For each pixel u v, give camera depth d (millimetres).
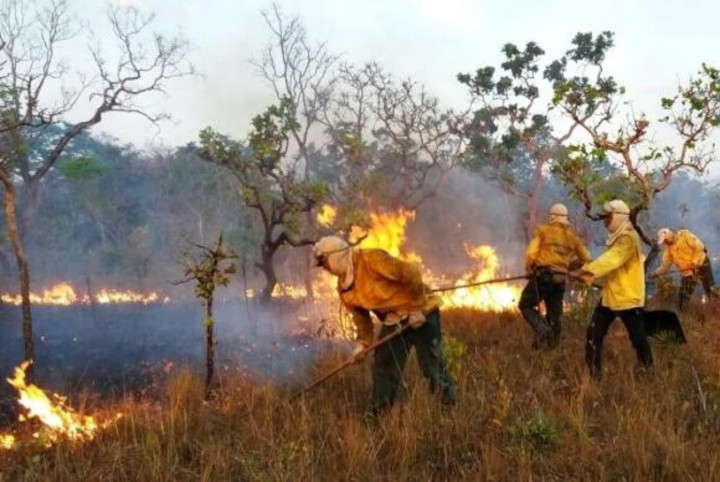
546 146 29828
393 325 5172
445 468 4250
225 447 4699
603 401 5375
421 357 5312
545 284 7422
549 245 7465
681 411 5000
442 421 4781
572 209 28516
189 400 5758
